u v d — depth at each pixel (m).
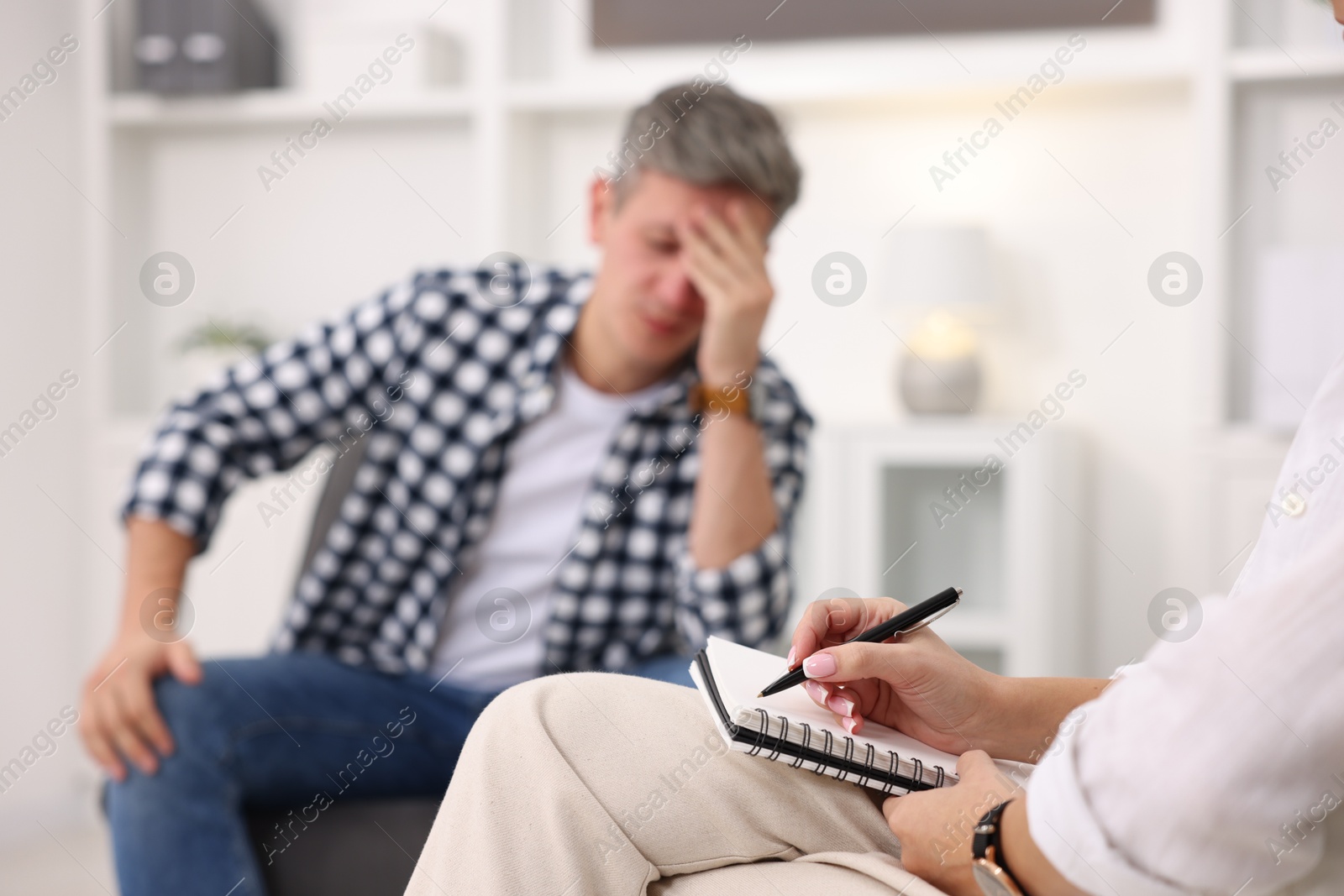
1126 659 2.60
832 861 0.58
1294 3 2.42
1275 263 2.25
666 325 1.33
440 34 2.76
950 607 0.65
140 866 1.01
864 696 0.67
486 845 0.58
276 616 2.52
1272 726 0.40
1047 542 2.33
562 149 2.81
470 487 1.33
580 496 1.35
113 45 2.89
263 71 2.88
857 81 2.58
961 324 2.58
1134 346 2.60
